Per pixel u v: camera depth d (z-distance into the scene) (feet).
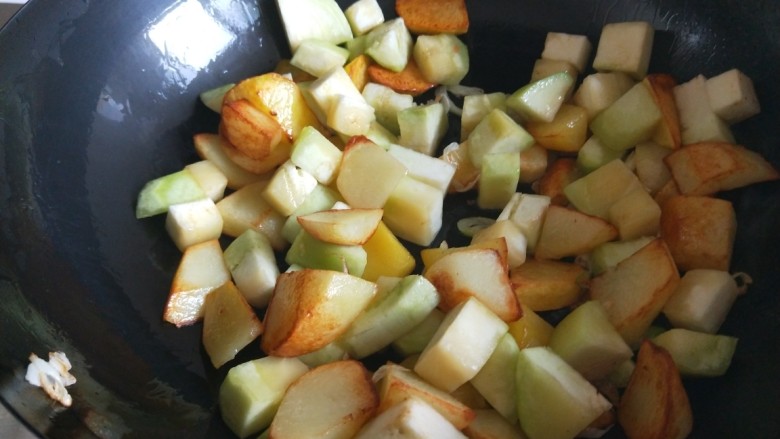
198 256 0.77
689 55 0.83
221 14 0.88
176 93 0.86
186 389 0.69
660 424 0.61
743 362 0.65
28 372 0.57
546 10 0.91
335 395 0.63
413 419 0.57
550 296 0.73
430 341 0.68
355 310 0.68
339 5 0.96
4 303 0.60
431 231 0.80
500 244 0.73
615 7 0.87
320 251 0.73
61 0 0.73
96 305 0.69
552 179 0.85
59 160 0.73
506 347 0.66
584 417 0.61
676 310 0.70
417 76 0.93
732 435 0.61
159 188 0.79
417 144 0.87
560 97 0.85
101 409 0.60
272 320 0.69
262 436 0.64
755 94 0.76
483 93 0.93
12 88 0.70
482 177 0.82
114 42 0.79
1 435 0.63
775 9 0.73
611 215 0.77
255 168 0.84
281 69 0.93
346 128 0.85
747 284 0.70
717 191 0.76
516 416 0.65
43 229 0.69
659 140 0.81
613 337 0.65
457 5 0.92
